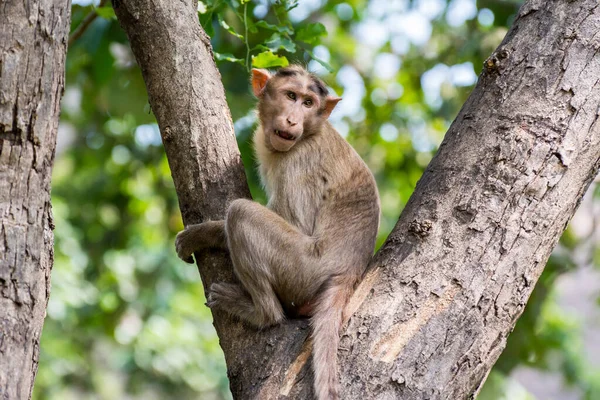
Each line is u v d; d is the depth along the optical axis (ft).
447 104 77.00
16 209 26.43
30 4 27.02
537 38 32.22
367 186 40.32
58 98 27.76
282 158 41.29
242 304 34.53
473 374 28.94
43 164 27.14
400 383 28.02
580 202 31.45
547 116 31.04
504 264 29.84
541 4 32.81
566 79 31.40
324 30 46.65
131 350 99.04
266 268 36.35
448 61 78.84
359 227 38.83
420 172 82.33
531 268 30.12
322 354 29.30
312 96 41.60
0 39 26.61
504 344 29.94
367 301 30.09
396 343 28.78
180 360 98.17
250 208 36.60
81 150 81.25
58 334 92.12
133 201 84.89
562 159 30.60
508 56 32.30
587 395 93.30
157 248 98.68
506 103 31.58
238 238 35.99
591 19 32.12
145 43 37.42
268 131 42.04
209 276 36.24
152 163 78.48
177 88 36.94
